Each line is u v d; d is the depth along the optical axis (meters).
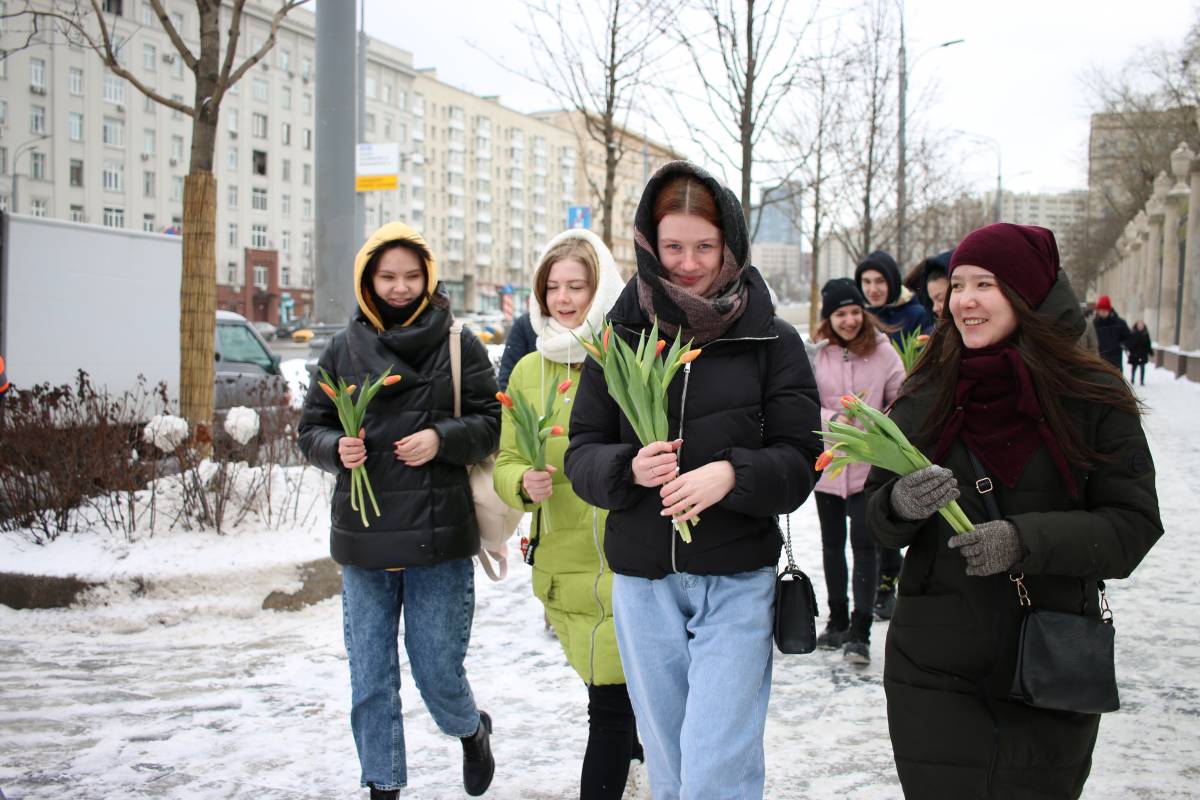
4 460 6.20
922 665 2.28
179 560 5.66
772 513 2.47
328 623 5.53
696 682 2.48
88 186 60.97
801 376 2.62
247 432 6.36
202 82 7.16
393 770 3.18
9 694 4.40
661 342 2.54
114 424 6.77
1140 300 39.28
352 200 10.62
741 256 2.63
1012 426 2.28
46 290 9.12
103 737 3.94
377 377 3.26
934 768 2.23
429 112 97.75
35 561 5.65
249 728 4.05
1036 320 2.27
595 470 2.58
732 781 2.41
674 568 2.54
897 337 6.55
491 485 3.50
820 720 4.21
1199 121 31.67
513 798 3.46
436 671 3.29
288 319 74.31
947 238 31.88
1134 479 2.20
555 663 4.96
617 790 2.96
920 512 2.19
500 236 112.06
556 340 3.48
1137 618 5.62
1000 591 2.22
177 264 10.62
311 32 76.25
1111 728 4.02
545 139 119.69
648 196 2.67
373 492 3.21
